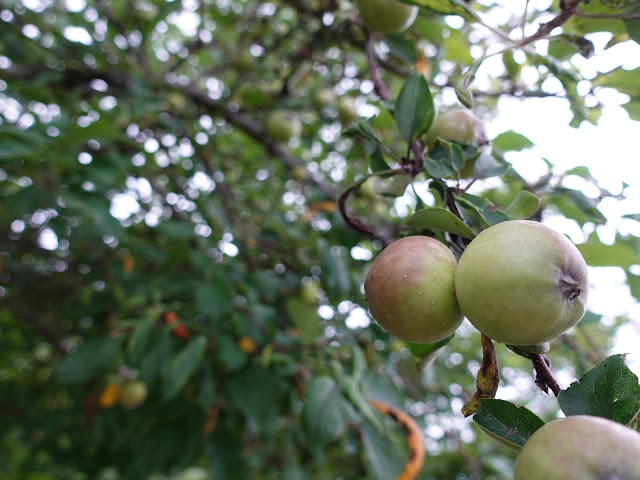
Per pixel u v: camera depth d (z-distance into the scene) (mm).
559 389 175
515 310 164
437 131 271
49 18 692
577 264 172
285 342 479
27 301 879
